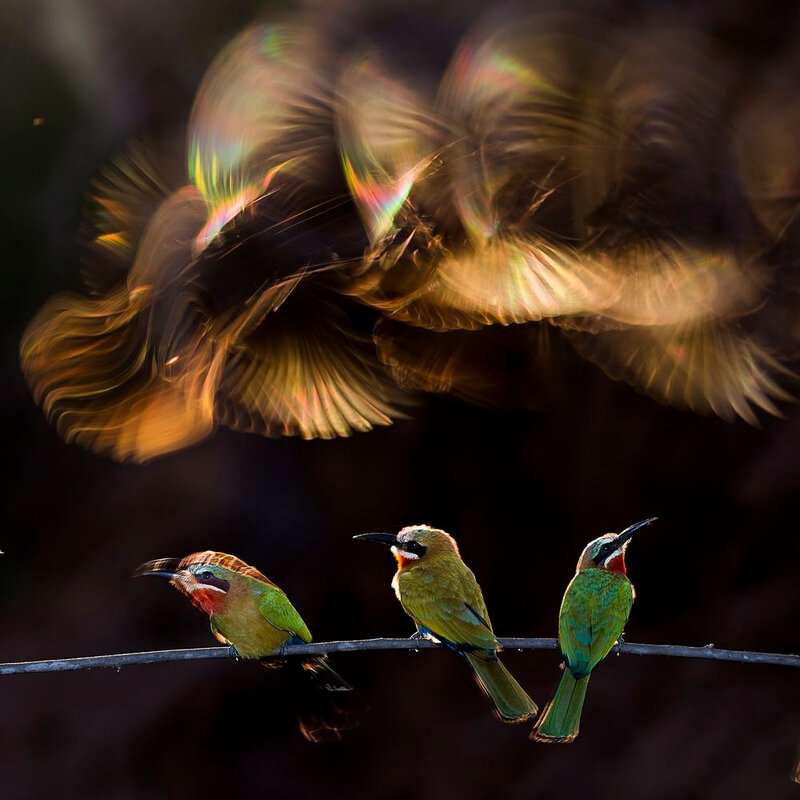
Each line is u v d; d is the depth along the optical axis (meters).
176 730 12.87
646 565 13.45
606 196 9.64
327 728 9.88
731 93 9.86
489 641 9.90
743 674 13.14
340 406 9.68
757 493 13.09
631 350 9.68
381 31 10.26
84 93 10.74
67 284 10.85
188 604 13.09
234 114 9.66
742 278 9.70
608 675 13.34
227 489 13.04
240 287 9.65
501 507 13.24
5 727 12.39
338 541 13.31
